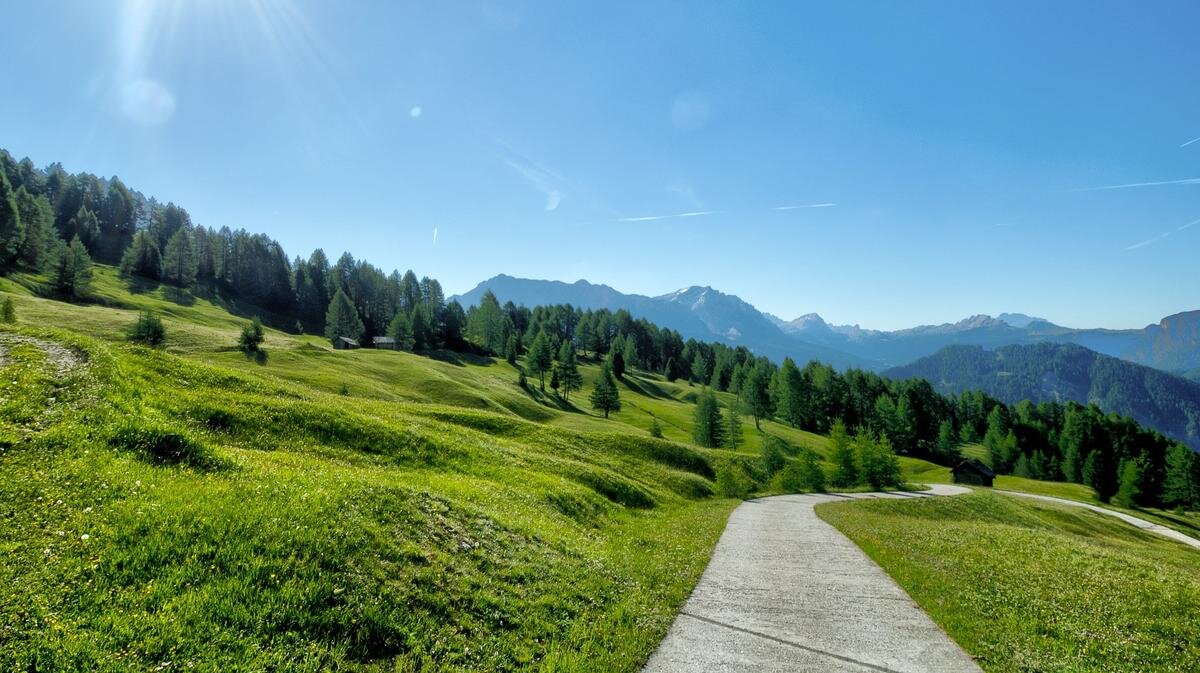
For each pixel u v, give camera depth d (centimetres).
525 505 2727
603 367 15612
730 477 6469
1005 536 3419
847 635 1399
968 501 7331
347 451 2916
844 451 9256
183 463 1636
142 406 2181
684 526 3481
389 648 1073
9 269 14075
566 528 2575
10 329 2627
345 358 10512
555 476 3878
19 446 1422
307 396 3662
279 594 1085
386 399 8219
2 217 14300
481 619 1279
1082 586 2017
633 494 4400
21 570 963
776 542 2888
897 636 1396
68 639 848
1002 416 18800
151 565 1076
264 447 2600
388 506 1658
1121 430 16938
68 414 1706
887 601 1712
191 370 3262
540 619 1362
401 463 3042
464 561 1542
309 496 1529
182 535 1173
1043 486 13800
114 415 1789
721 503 5625
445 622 1212
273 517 1334
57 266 13738
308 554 1230
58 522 1131
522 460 4031
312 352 10275
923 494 8381
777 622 1494
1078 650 1324
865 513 4859
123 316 10688
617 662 1188
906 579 1972
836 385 18225
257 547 1205
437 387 9769
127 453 1562
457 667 1071
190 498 1344
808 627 1457
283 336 16825
